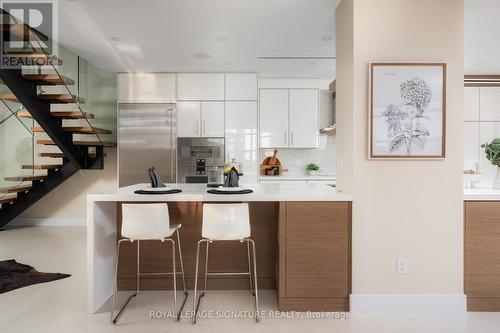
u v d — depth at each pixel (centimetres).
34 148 485
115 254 281
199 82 506
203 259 285
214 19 316
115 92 543
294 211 244
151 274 281
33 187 502
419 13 244
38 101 396
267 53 418
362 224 244
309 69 490
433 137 242
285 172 569
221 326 221
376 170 245
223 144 508
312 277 245
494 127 461
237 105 508
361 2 244
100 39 366
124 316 234
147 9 294
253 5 287
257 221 285
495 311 244
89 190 556
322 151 566
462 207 244
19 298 263
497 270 244
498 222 245
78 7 290
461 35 244
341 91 274
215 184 323
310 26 333
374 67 241
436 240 244
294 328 218
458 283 244
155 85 504
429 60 244
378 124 243
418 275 244
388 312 242
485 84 427
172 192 255
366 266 244
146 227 221
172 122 503
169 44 385
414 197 244
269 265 286
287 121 531
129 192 262
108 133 500
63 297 265
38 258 368
